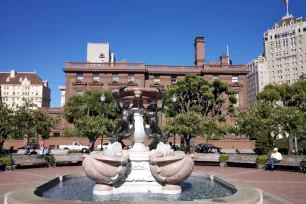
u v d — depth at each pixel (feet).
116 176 26.27
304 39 361.30
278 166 54.54
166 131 82.07
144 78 168.55
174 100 50.60
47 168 56.44
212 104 119.14
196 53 183.32
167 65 173.88
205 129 82.99
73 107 126.21
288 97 125.49
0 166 52.21
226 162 60.18
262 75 398.21
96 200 24.72
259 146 111.96
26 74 359.87
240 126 75.66
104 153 26.71
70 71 167.02
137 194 27.14
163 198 25.46
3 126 74.74
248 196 22.21
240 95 167.22
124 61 168.86
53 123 92.17
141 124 32.14
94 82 166.09
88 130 89.66
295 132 76.02
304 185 35.29
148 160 28.48
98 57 201.16
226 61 172.45
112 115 123.44
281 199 26.81
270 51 397.60
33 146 109.40
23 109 83.15
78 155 62.39
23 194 22.82
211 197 25.90
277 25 396.98
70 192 28.32
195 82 112.78
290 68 373.61
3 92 343.26
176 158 26.37
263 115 73.97
